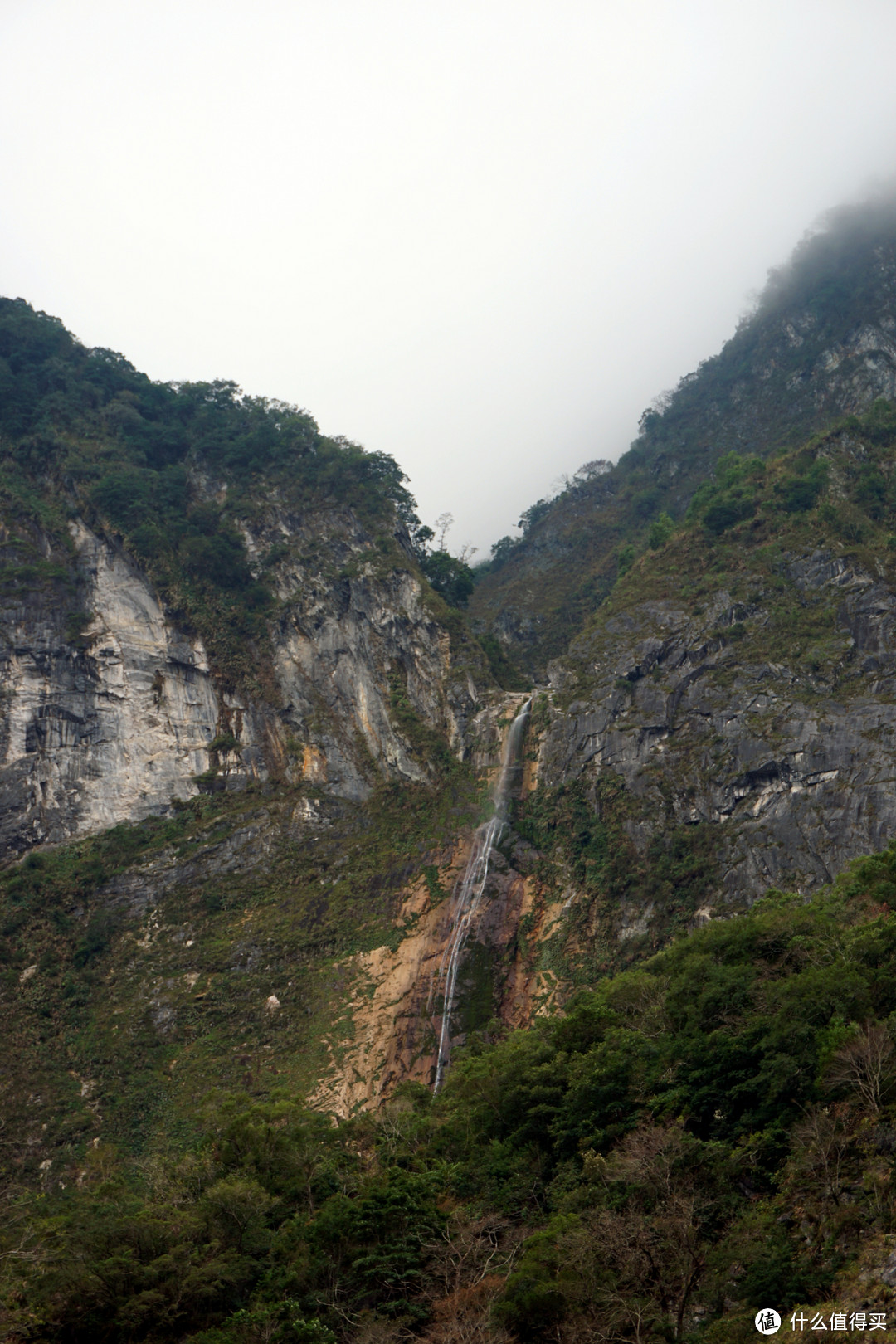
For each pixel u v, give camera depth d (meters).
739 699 77.88
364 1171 42.69
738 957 44.66
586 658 89.62
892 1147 29.47
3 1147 59.38
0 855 80.44
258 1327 32.12
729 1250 29.19
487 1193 38.16
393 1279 33.94
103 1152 57.81
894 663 76.12
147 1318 32.78
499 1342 29.41
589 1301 29.42
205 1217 36.97
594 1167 35.00
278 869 80.75
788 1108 33.53
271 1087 63.22
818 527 87.75
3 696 85.75
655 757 78.44
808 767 71.00
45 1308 32.59
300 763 89.44
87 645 89.88
